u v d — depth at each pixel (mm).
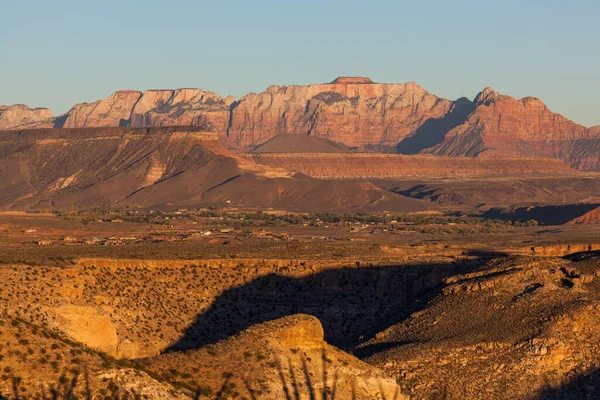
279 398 167500
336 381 179000
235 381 167125
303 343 180625
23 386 136375
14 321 145250
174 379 163250
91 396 140000
